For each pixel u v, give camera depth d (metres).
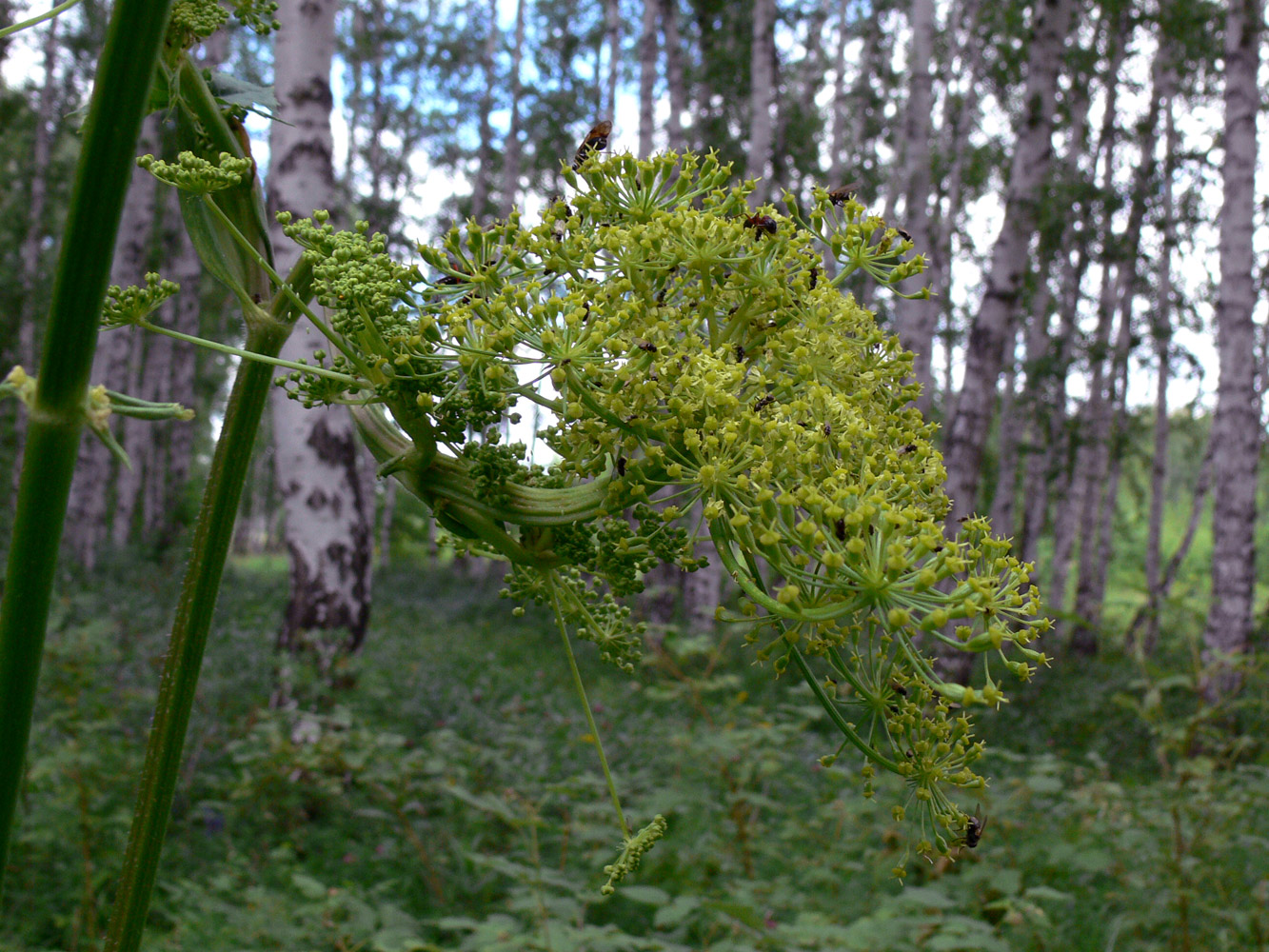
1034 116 9.52
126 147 0.58
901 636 0.73
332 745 4.15
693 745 3.93
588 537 0.88
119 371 16.22
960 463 9.43
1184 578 19.70
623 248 0.88
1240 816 3.87
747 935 2.78
